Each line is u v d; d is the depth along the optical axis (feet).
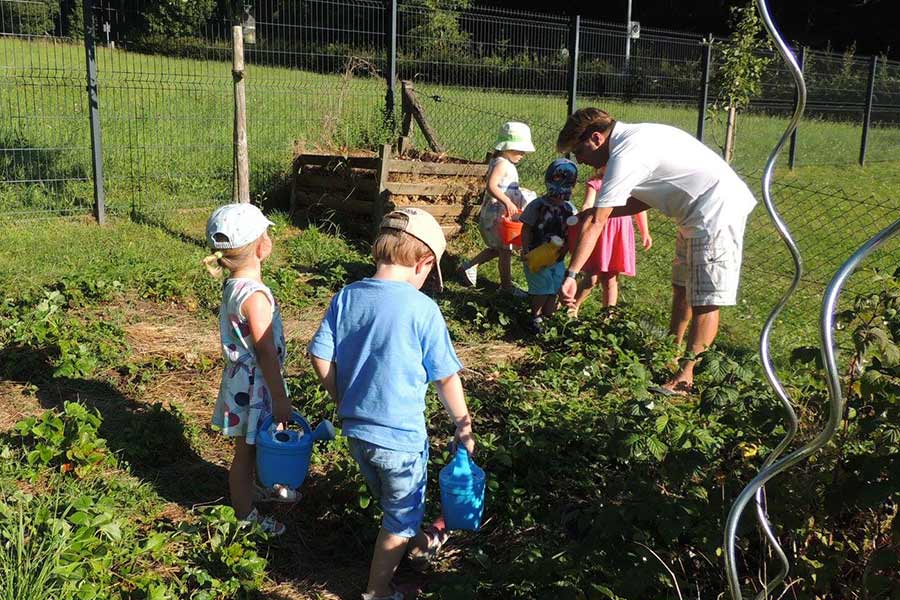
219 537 11.44
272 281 23.61
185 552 11.55
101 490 12.91
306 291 23.97
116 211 30.48
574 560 10.54
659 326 23.26
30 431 14.03
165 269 24.02
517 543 12.30
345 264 26.27
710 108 43.91
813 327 24.63
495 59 45.09
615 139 17.43
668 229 35.42
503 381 17.87
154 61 36.35
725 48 41.91
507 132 25.07
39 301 20.40
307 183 31.76
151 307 21.77
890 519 10.43
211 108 39.34
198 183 33.99
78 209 29.99
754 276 29.99
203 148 36.52
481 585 10.84
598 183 22.29
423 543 11.46
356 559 12.09
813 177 52.54
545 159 42.60
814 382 11.55
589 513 11.19
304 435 12.01
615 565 10.23
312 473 14.03
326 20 36.88
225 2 35.76
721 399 11.43
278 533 12.19
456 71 44.45
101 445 13.71
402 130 36.04
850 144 64.54
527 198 25.54
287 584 11.37
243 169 28.76
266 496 13.04
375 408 10.30
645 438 11.10
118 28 35.50
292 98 37.86
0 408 15.78
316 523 12.82
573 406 16.67
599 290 26.32
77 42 34.96
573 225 20.59
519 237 24.40
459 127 44.65
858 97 65.10
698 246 17.48
